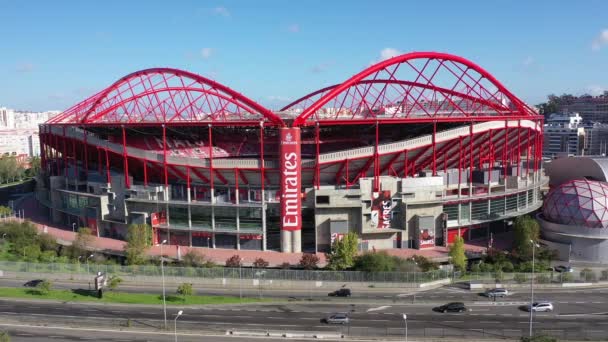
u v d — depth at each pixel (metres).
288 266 77.94
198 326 56.56
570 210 86.12
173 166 94.19
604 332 53.84
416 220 89.00
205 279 73.12
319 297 67.31
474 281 71.44
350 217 87.44
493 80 115.44
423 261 77.19
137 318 59.28
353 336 53.31
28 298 66.31
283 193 86.06
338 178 95.19
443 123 110.44
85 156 106.25
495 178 100.44
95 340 52.59
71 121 127.31
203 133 120.50
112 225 100.12
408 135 119.62
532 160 120.19
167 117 138.25
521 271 76.69
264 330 55.06
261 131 88.00
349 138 118.44
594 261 83.44
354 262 75.75
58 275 76.44
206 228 90.94
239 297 67.44
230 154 127.06
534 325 56.22
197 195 95.75
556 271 77.50
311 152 123.19
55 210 113.88
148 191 95.06
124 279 74.25
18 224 99.44
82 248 87.62
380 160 94.19
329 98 91.44
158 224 93.06
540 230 90.75
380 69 98.25
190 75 111.38
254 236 89.06
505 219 99.38
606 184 89.62
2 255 85.81
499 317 59.06
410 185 89.44
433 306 63.25
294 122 87.69
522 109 115.38
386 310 61.84
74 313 60.97
